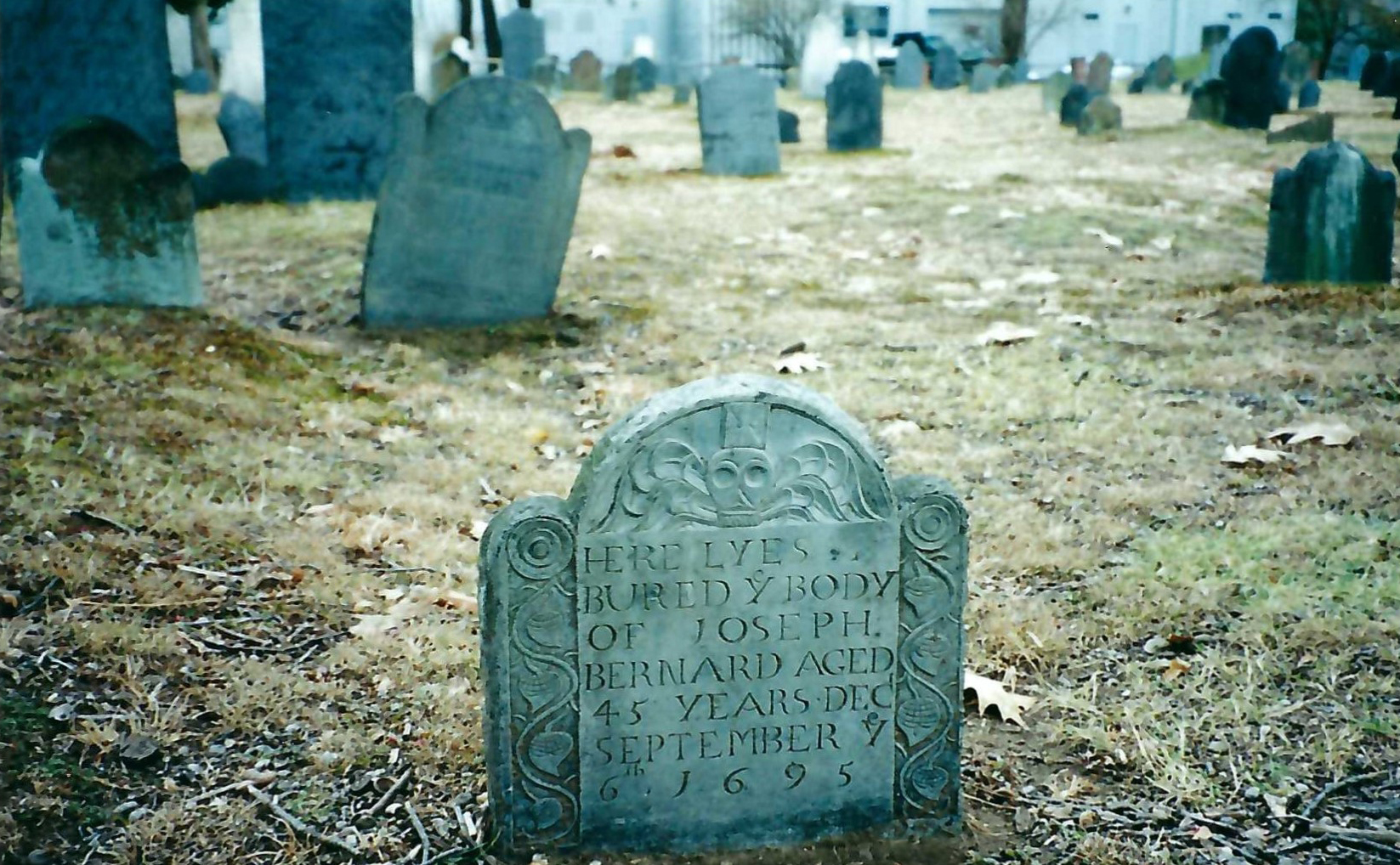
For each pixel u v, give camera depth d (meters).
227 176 15.29
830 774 3.97
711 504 3.72
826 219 14.65
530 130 9.59
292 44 15.04
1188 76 40.88
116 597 5.18
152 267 9.30
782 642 3.85
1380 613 5.14
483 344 9.42
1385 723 4.39
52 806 3.92
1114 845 3.88
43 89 13.43
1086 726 4.50
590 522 3.69
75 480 6.14
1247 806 4.04
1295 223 10.77
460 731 4.44
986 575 5.71
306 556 5.75
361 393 8.21
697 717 3.87
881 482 3.77
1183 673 4.80
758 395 3.68
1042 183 16.66
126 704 4.47
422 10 17.80
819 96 31.59
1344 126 21.52
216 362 8.27
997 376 8.72
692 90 31.33
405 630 5.13
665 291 11.34
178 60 34.22
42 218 8.98
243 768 4.23
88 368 7.82
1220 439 7.35
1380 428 7.30
